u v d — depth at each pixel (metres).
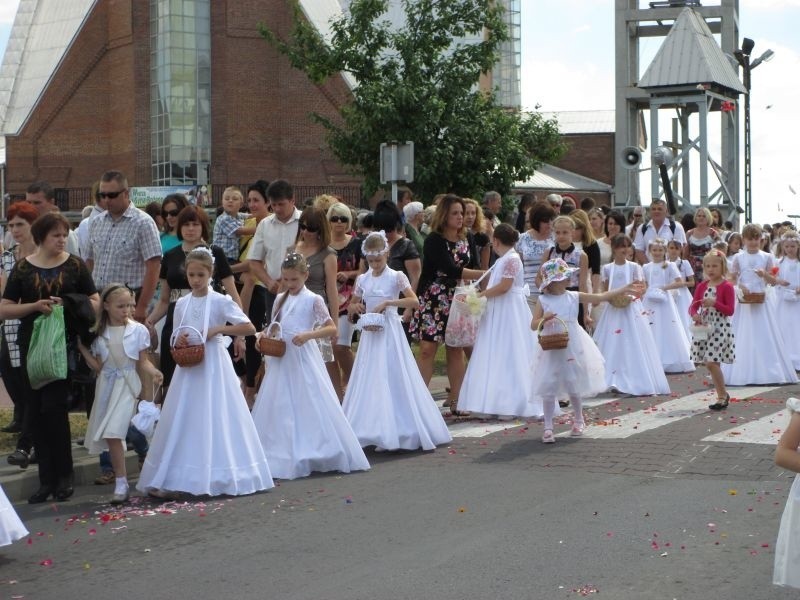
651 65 33.78
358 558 6.87
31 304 8.64
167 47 46.28
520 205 17.12
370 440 10.41
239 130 47.03
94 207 11.50
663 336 16.55
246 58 47.12
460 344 12.30
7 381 10.64
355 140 28.05
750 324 15.19
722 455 9.63
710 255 12.55
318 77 28.64
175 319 9.05
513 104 60.12
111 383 8.77
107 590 6.41
